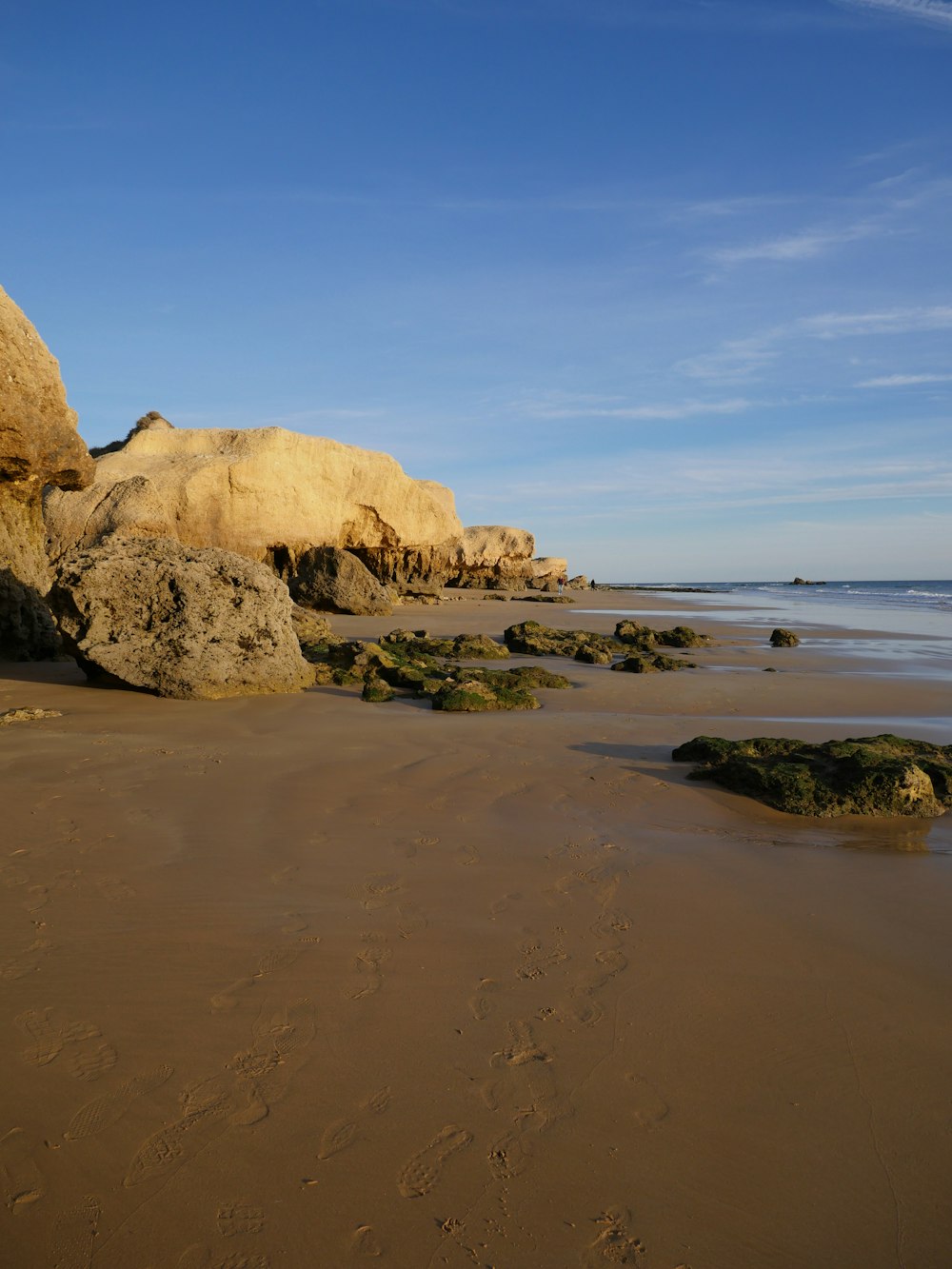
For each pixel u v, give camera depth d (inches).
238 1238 96.3
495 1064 129.2
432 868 209.0
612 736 382.3
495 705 451.2
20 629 595.5
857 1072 131.1
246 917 176.6
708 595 2815.0
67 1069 123.9
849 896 204.8
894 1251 98.3
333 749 331.0
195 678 448.8
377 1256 94.9
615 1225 100.3
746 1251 97.5
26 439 585.0
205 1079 123.0
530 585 2439.7
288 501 1384.1
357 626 1037.2
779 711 475.8
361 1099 120.1
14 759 297.0
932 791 282.8
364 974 154.8
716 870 218.5
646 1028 140.9
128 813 240.4
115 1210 99.3
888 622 1342.3
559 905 190.2
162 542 515.8
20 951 158.2
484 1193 104.1
